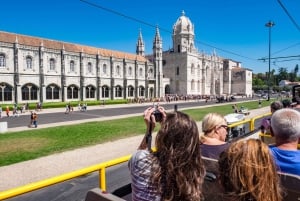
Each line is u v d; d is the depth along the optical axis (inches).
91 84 3363.7
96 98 3440.0
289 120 155.0
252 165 104.8
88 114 1851.6
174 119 119.3
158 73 4409.5
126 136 906.1
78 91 3235.7
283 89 6151.6
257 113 1680.6
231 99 3863.2
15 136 916.6
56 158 616.4
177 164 111.7
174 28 5280.5
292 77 7696.9
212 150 201.9
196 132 118.0
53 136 908.6
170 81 5103.3
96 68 3420.3
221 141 215.2
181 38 5182.1
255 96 5664.4
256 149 108.3
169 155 113.3
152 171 114.0
